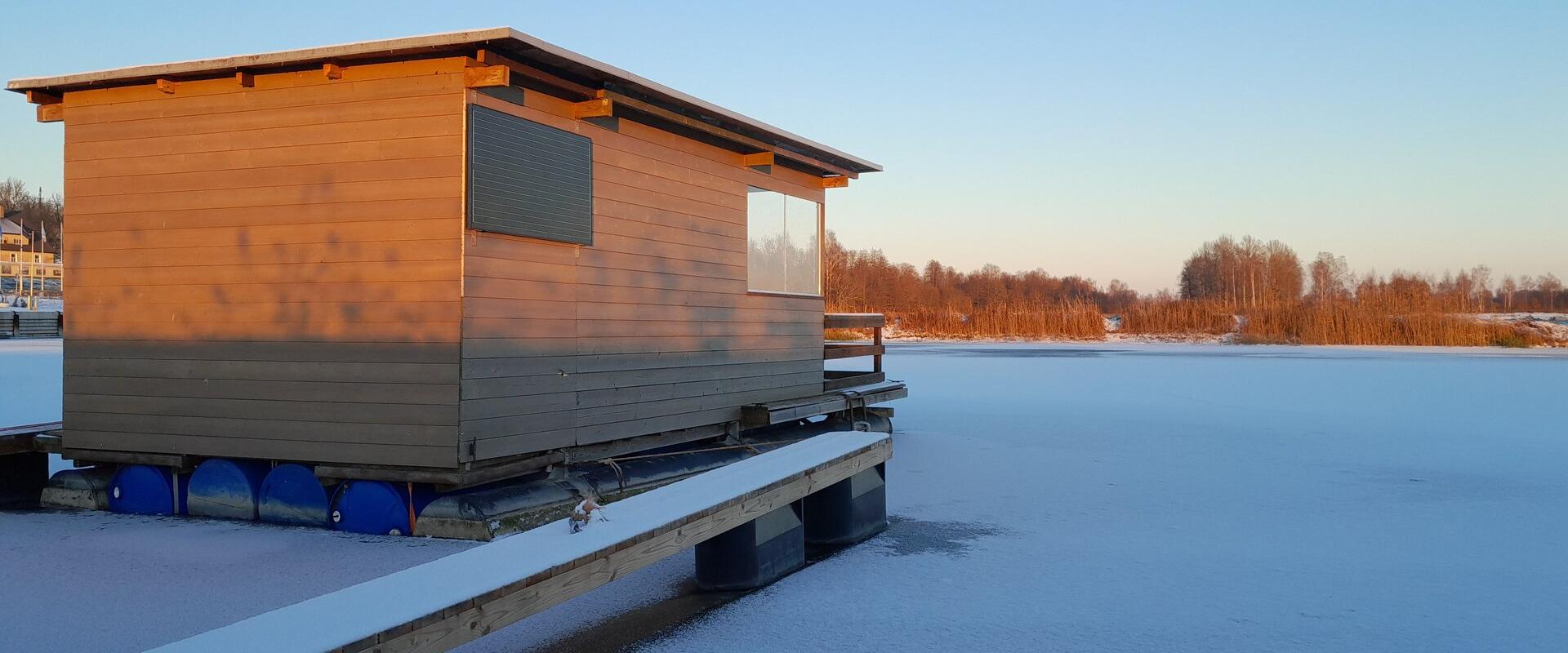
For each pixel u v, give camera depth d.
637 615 5.01
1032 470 9.66
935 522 7.22
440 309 6.60
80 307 7.63
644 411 8.34
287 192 7.00
